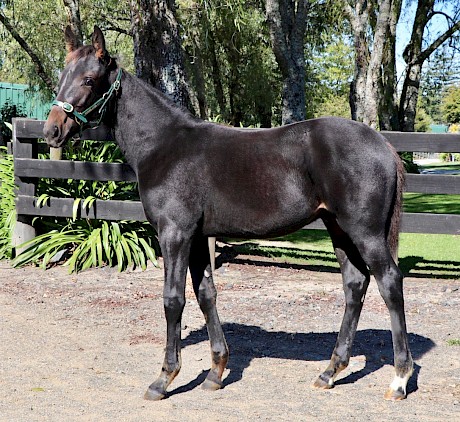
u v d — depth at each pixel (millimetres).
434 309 5727
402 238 10750
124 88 3820
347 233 3500
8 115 22797
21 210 7621
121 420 3309
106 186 7883
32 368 4168
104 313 5586
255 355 4496
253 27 18891
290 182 3523
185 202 3617
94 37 3746
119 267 7094
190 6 13922
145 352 4535
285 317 5504
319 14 19391
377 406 3506
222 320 5410
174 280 3623
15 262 7422
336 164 3430
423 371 4098
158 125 3771
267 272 7352
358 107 18750
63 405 3520
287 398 3646
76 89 3688
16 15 16797
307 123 3604
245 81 21578
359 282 3801
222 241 9039
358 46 18438
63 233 7555
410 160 18969
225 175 3602
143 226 7812
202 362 4340
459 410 3438
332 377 3805
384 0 15750
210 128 3764
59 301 5984
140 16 8039
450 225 6672
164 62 8078
